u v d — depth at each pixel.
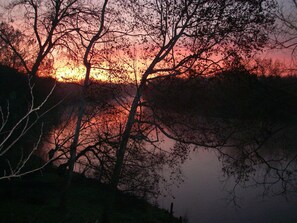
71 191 23.50
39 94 24.86
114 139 19.03
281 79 14.34
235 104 16.31
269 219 26.39
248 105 15.66
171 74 17.22
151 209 25.20
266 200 30.25
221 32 16.48
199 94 17.39
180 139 17.53
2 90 26.98
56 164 28.19
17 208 18.09
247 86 15.40
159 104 17.86
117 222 19.58
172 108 17.84
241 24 16.20
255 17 15.69
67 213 18.59
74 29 22.00
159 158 18.50
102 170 18.86
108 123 19.25
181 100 17.72
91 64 18.53
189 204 29.64
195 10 16.73
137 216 22.03
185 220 25.77
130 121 17.69
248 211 28.56
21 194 20.84
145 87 17.88
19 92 26.86
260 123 15.87
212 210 28.31
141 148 18.45
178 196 31.27
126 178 18.42
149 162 18.66
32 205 19.05
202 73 16.89
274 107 14.66
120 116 19.20
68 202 21.02
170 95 17.75
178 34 17.19
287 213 27.89
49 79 25.38
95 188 24.67
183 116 17.83
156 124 17.75
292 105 14.21
